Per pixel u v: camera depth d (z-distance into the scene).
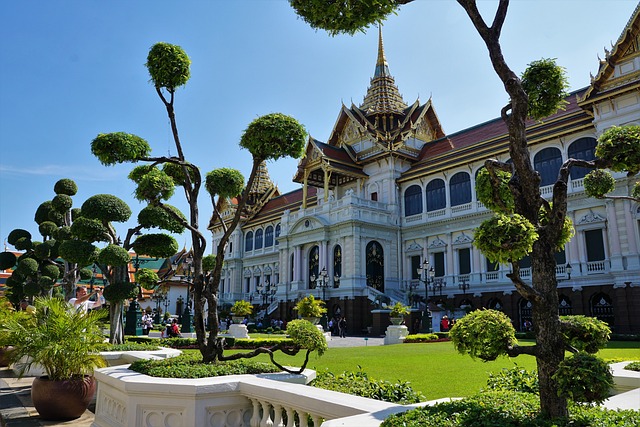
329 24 7.95
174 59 11.40
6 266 34.28
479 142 46.53
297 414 6.67
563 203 5.59
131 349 14.26
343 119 59.44
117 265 17.56
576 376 4.63
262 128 10.31
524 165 5.77
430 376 13.32
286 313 54.09
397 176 52.69
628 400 6.63
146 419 7.18
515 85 5.89
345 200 49.44
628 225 33.81
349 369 15.24
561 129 38.62
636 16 33.72
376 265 49.00
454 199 46.94
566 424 4.71
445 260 46.62
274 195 80.38
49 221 29.89
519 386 8.63
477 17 6.22
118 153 10.70
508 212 6.99
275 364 8.59
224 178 12.50
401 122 56.78
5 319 12.45
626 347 23.28
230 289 76.31
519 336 33.53
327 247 50.84
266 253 70.81
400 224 51.44
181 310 77.31
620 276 33.66
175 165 13.43
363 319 45.50
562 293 37.28
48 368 10.88
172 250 17.83
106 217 18.59
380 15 7.59
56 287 38.25
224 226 11.85
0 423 10.57
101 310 11.84
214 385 7.06
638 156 6.32
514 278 5.38
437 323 40.81
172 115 11.66
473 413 5.02
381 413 5.27
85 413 11.55
